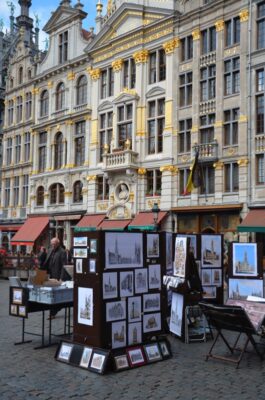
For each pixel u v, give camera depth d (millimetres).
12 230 42219
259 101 25672
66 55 38344
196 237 13273
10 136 44688
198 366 9266
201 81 28359
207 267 13461
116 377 8508
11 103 45094
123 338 9438
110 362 8914
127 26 32719
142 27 31266
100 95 34719
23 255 31578
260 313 9930
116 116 32781
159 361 9617
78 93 36969
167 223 29125
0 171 46875
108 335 9203
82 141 36250
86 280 9500
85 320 9461
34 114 41656
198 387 7945
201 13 28312
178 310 11812
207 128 27828
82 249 9648
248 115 25781
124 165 30781
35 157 40594
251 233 25078
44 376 8531
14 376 8508
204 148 27328
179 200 28906
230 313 9320
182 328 11492
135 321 9734
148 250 10242
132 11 32156
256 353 10195
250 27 26000
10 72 45312
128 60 32688
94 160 34469
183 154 28875
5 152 45281
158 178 30375
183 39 29625
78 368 9070
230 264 12328
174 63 29781
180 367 9195
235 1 26719
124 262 9672
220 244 13859
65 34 38594
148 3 31594
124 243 9711
